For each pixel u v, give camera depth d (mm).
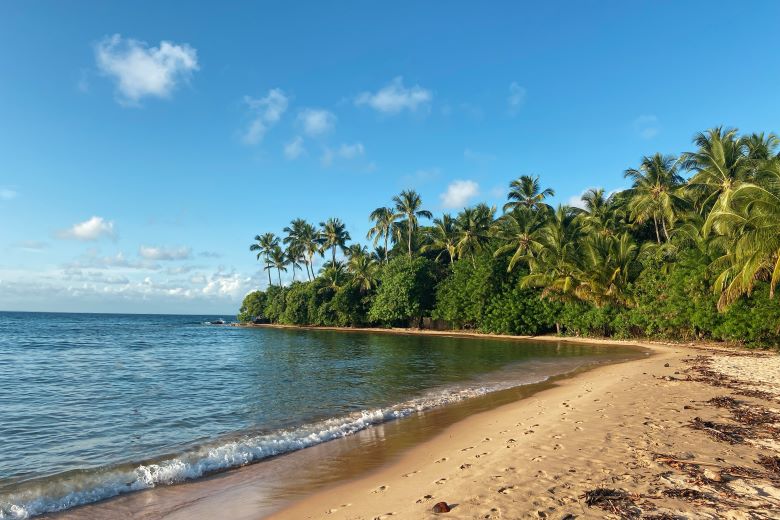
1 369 24953
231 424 12359
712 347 32094
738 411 11141
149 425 12312
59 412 13984
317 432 11297
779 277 21266
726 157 32750
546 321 48844
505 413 12664
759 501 5809
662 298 36250
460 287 56062
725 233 27641
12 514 6727
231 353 34844
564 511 5621
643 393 13922
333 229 79875
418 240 72375
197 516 6570
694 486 6336
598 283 40938
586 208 51719
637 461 7457
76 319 141125
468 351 34562
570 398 14031
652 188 40375
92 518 6578
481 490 6445
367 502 6578
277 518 6355
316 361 28469
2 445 10477
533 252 50125
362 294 73188
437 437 10516
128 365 26984
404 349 37031
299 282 87500
